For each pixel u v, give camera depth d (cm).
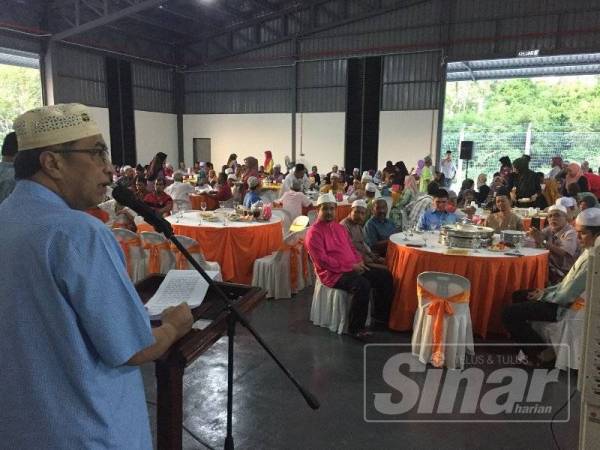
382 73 1292
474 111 2103
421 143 1269
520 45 1096
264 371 304
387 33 1259
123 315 86
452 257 345
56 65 1195
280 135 1481
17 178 93
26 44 1140
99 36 1320
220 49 1525
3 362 83
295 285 470
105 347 84
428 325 313
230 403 153
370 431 242
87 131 93
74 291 81
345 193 920
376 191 665
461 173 1518
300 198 651
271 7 1381
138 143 1489
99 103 1348
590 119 1914
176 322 107
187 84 1614
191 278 145
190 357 113
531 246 389
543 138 1428
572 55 1145
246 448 226
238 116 1544
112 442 89
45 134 89
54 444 84
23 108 1628
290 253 461
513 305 318
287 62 1425
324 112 1395
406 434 240
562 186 770
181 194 774
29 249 82
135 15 1280
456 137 1548
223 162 1598
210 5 1312
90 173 94
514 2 1089
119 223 495
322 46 1360
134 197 125
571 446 232
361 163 1360
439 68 1209
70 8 1177
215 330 127
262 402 267
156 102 1545
